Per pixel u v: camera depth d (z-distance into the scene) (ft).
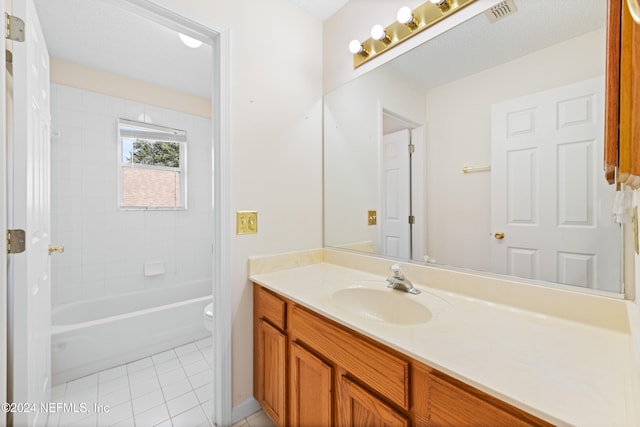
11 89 3.33
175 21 4.02
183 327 7.30
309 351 3.54
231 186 4.48
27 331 3.17
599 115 2.80
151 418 4.73
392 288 3.96
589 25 2.86
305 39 5.52
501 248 3.51
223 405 4.44
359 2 5.09
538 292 3.09
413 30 4.30
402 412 2.47
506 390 1.79
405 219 4.57
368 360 2.76
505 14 3.43
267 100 4.92
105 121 7.83
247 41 4.66
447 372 2.05
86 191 7.58
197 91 9.18
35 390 3.69
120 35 6.12
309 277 4.66
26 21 3.16
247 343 4.73
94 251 7.73
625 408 1.61
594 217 2.83
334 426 3.17
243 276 4.66
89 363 5.94
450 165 4.00
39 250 3.88
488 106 3.59
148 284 8.68
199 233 9.75
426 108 4.23
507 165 3.45
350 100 5.31
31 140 3.41
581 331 2.64
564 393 1.76
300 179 5.45
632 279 2.58
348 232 5.42
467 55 3.77
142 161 8.66
